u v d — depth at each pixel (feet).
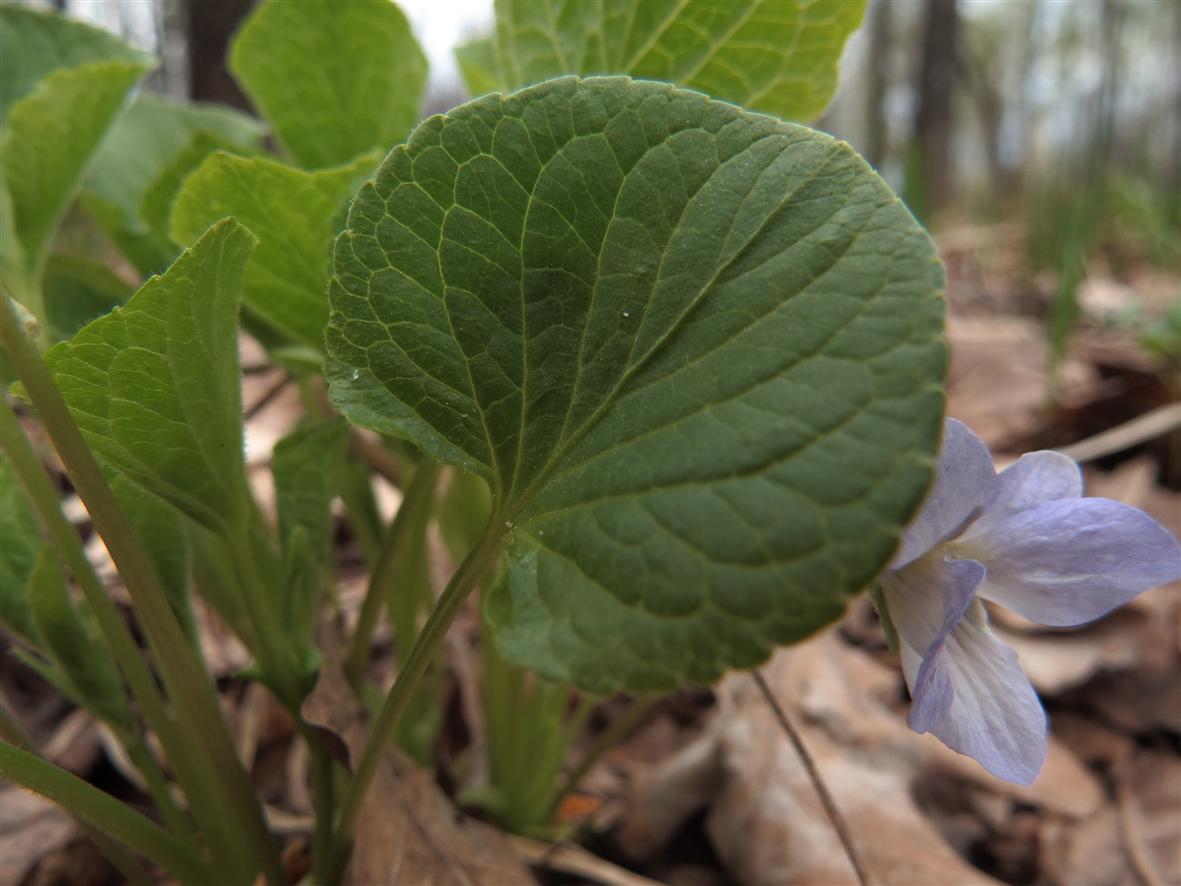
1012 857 0.43
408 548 0.36
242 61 0.37
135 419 0.21
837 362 0.16
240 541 0.24
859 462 0.15
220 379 0.22
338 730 0.25
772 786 0.40
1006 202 3.42
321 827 0.27
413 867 0.30
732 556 0.16
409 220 0.19
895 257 0.16
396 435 0.19
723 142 0.19
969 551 0.22
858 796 0.40
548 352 0.19
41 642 0.27
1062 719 0.51
